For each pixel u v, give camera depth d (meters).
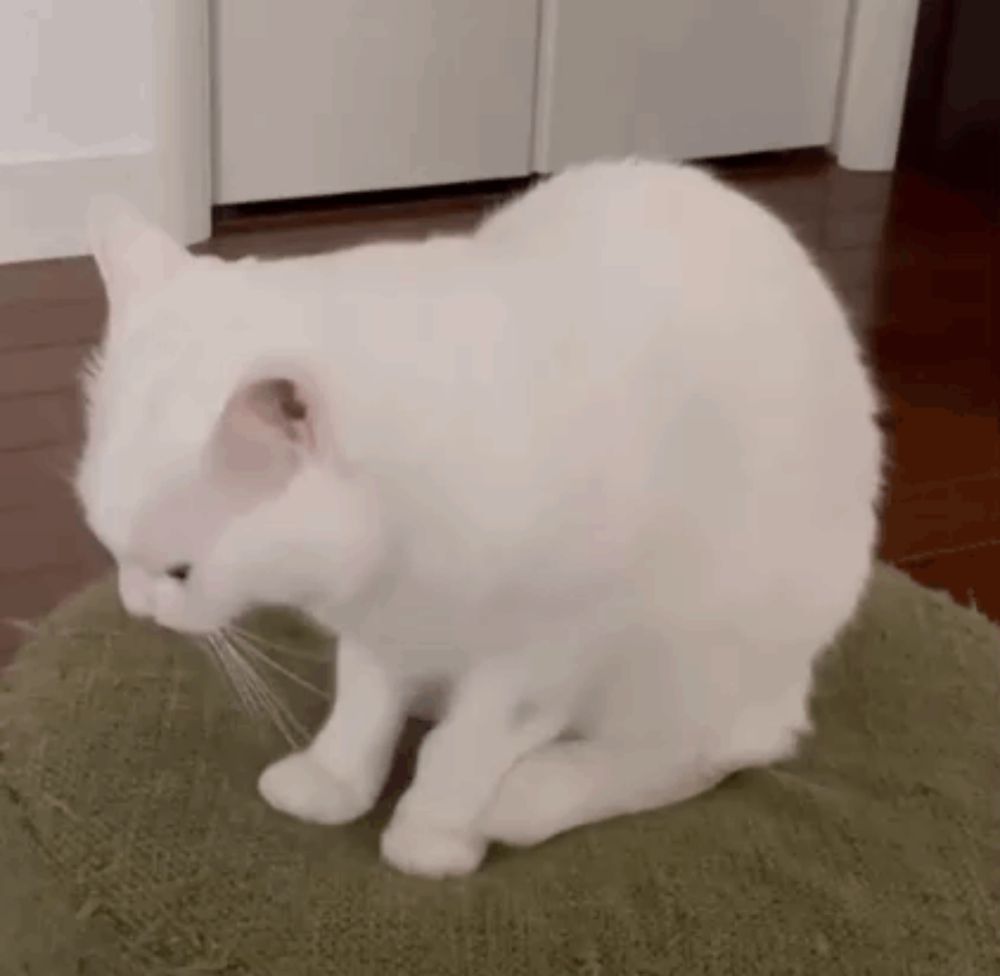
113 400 0.99
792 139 3.13
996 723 1.44
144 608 1.02
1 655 1.75
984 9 2.97
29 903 1.22
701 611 1.19
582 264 1.14
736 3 2.94
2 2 2.38
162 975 1.17
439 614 1.08
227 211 2.74
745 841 1.27
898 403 2.37
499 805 1.24
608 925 1.19
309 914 1.18
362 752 1.27
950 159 3.11
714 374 1.15
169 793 1.27
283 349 0.97
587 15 2.82
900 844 1.28
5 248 2.53
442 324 1.04
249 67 2.63
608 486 1.08
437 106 2.79
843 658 1.50
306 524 0.98
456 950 1.17
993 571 2.03
